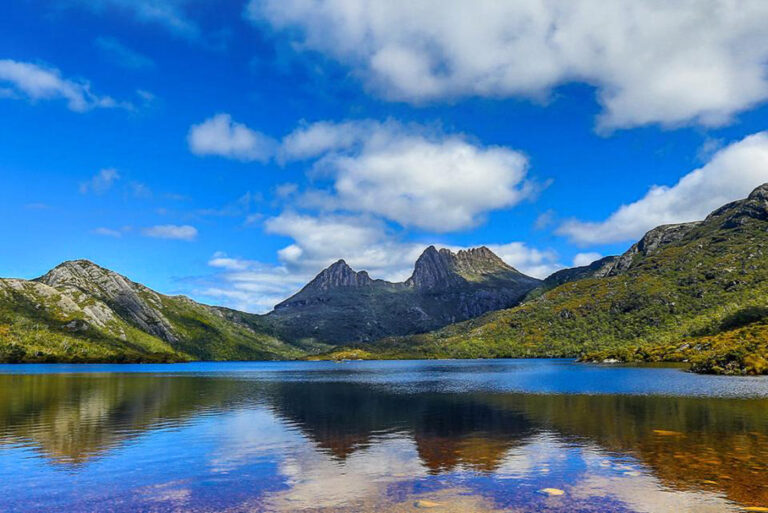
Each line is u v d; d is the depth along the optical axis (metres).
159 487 27.25
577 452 35.19
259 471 30.61
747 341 145.75
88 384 116.50
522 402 69.50
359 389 102.56
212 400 77.06
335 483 27.78
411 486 27.05
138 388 104.19
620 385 96.44
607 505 23.38
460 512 22.59
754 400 66.19
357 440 41.16
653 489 25.81
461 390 94.69
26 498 25.42
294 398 81.00
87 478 29.17
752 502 23.58
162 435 43.81
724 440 38.81
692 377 115.50
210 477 29.23
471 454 35.09
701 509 22.69
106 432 45.47
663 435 41.28
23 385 111.25
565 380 118.06
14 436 43.28
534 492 25.59
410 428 47.44
